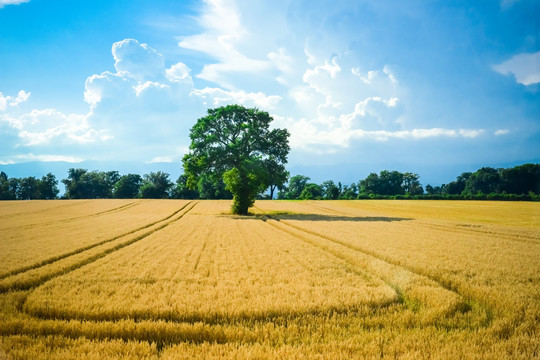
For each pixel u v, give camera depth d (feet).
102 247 50.55
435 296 25.72
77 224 90.63
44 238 60.54
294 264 38.96
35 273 33.06
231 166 147.74
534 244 57.57
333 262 40.04
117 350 17.60
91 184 426.92
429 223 101.96
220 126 144.56
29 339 18.74
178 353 17.12
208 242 58.13
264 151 144.97
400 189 469.57
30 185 418.10
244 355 16.76
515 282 30.78
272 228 83.61
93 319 21.77
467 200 307.37
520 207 218.79
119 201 237.45
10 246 50.72
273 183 148.15
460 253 46.80
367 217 133.39
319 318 21.93
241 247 52.29
